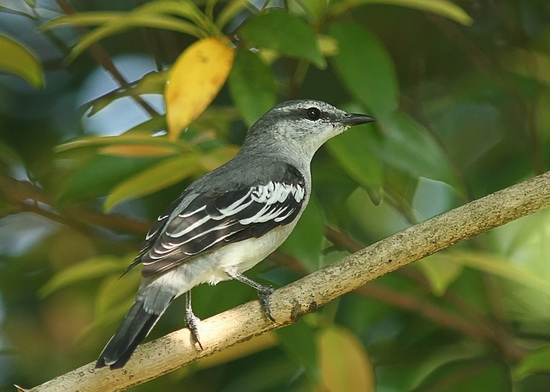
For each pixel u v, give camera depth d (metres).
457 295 12.72
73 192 10.78
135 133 10.75
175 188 14.89
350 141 10.45
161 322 14.07
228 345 8.88
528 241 13.34
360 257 9.00
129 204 15.07
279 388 12.71
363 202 14.36
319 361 10.58
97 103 11.94
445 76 15.57
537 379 12.98
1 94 15.69
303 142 11.74
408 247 8.98
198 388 13.70
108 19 10.20
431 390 11.77
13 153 13.27
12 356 14.43
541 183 9.05
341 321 12.98
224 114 11.91
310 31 9.59
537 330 13.38
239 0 10.12
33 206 12.48
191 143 10.67
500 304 12.73
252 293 10.96
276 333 10.46
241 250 9.92
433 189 13.89
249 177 10.40
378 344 12.77
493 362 12.05
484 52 15.19
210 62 9.59
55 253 14.76
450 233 8.98
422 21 15.59
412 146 10.58
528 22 15.93
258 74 10.12
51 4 15.20
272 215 10.23
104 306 11.12
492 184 13.55
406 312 13.16
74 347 14.43
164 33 14.16
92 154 11.76
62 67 16.05
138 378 8.63
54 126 15.62
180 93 9.47
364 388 10.66
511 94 13.78
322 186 13.66
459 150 15.05
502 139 14.40
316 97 15.31
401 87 15.53
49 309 14.58
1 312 14.66
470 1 15.43
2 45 11.04
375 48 10.38
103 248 14.39
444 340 12.94
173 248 9.30
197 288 10.90
